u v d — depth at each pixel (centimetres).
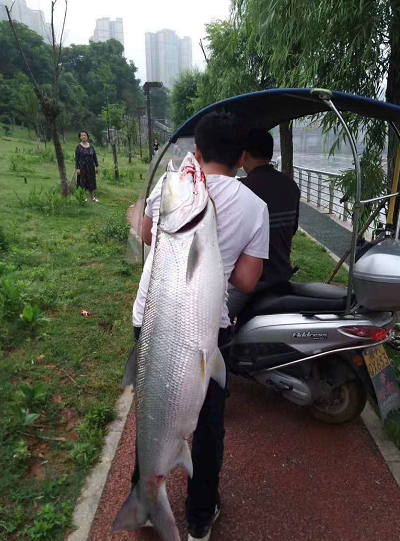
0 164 1881
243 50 862
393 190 355
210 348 173
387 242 291
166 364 170
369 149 480
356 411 304
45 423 301
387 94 430
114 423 306
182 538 227
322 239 894
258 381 316
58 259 639
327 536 230
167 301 171
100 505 242
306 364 300
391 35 393
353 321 284
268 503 249
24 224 844
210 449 207
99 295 519
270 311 308
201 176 173
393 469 274
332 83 425
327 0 389
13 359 372
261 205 198
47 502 240
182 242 169
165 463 175
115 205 1119
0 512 230
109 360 382
